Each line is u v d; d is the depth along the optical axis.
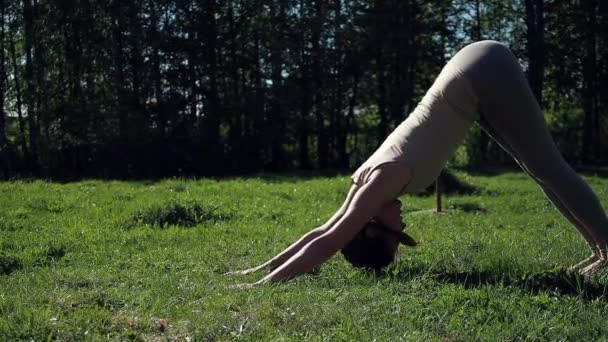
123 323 4.71
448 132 6.67
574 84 32.19
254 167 31.53
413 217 12.62
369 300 5.42
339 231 6.45
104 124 28.80
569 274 6.34
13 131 32.47
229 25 31.52
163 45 29.78
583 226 7.04
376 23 31.17
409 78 32.56
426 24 31.83
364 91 33.34
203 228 10.59
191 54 30.25
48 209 12.49
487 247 8.59
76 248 8.93
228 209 12.26
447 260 7.52
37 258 8.23
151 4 29.97
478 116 6.80
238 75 32.53
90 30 29.44
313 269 6.68
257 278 6.61
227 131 33.94
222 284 6.13
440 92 6.72
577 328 4.81
